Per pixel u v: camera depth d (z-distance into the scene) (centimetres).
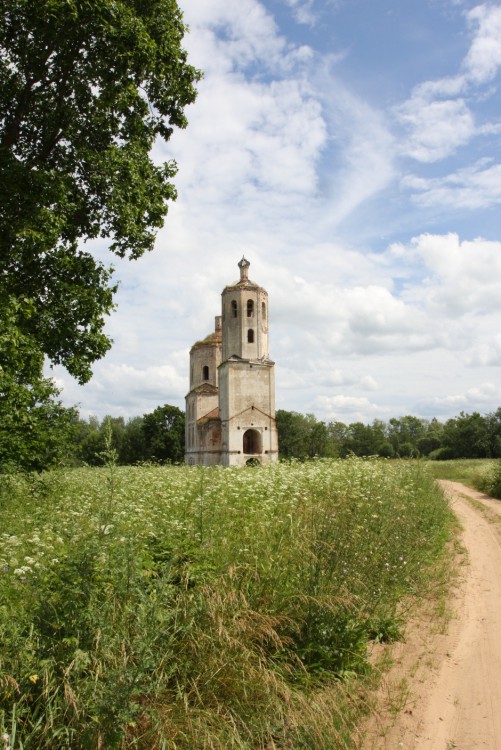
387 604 714
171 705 392
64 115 1350
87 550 435
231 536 705
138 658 378
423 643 637
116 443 7525
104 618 407
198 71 1522
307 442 8344
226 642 451
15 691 366
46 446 1548
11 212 1241
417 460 2014
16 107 1365
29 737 339
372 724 459
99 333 1452
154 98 1504
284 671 487
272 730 416
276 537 704
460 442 8012
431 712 482
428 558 991
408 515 962
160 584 437
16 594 492
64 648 388
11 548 650
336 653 531
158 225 1571
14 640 386
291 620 512
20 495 1308
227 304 4897
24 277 1342
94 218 1517
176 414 7269
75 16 1153
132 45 1280
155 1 1403
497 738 440
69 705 359
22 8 1170
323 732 404
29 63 1284
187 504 908
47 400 1585
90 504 898
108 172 1379
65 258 1358
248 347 4794
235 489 1196
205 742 359
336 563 596
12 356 1106
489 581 905
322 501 807
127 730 363
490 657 600
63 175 1313
